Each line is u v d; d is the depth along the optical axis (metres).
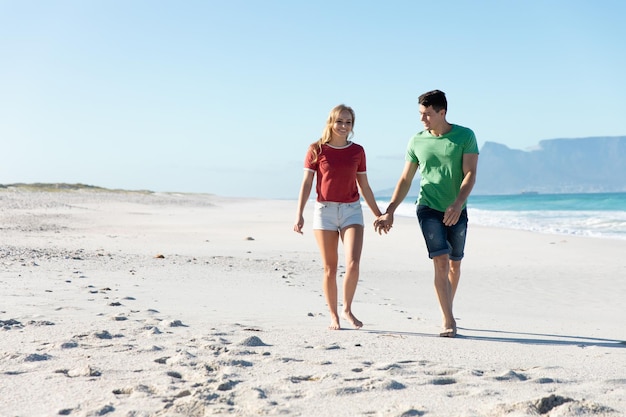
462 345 4.60
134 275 8.79
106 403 2.68
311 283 9.33
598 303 8.56
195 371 3.30
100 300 6.19
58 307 5.61
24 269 8.72
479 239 19.91
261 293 7.70
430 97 5.21
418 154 5.36
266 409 2.63
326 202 5.41
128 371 3.28
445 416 2.57
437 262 5.23
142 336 4.33
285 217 32.75
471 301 8.64
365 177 5.51
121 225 23.70
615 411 2.62
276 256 13.66
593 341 5.15
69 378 3.10
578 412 2.58
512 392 2.99
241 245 16.28
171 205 49.25
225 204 60.53
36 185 81.62
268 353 3.88
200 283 8.34
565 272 12.25
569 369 3.70
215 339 4.31
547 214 42.22
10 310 5.38
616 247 17.19
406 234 21.17
